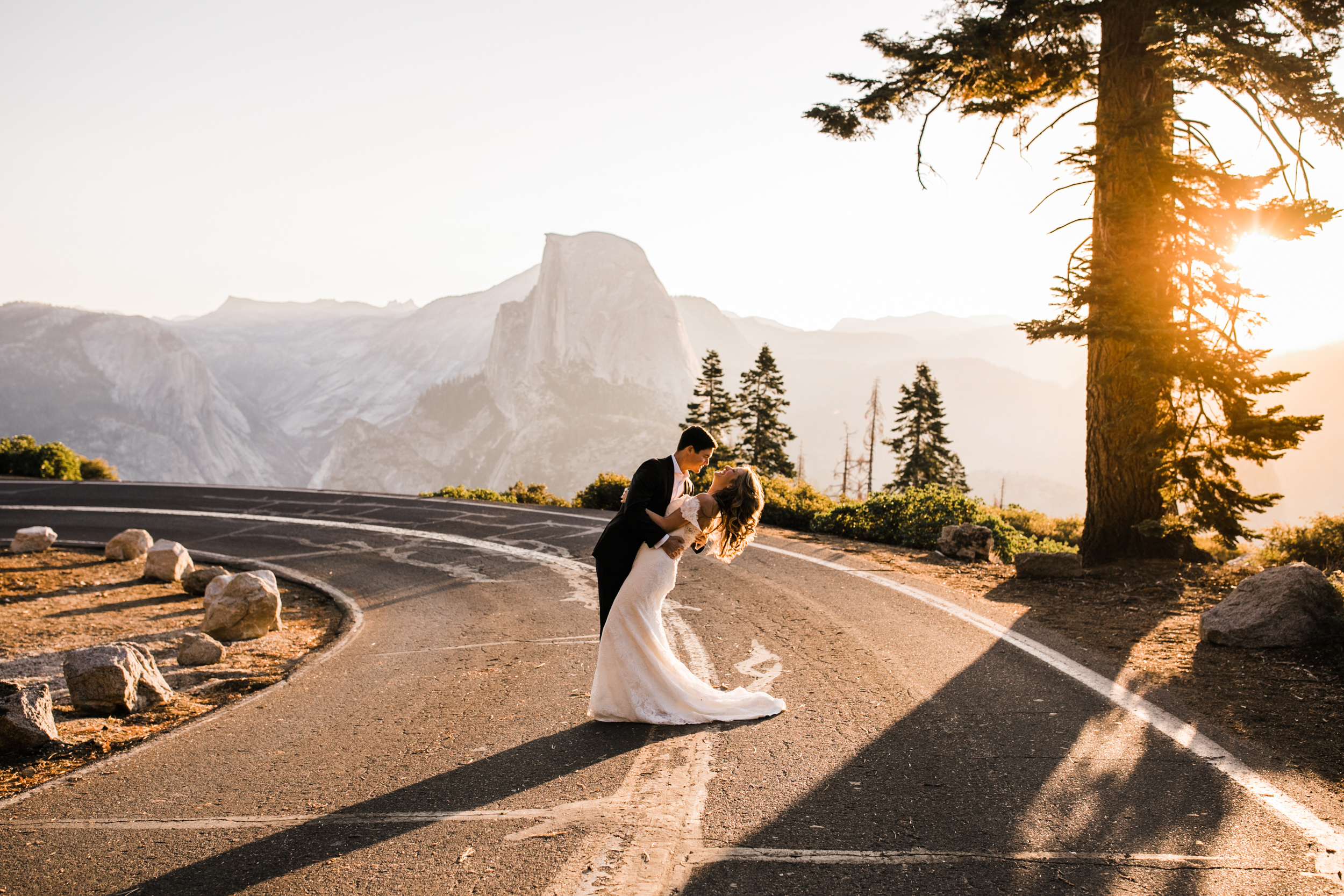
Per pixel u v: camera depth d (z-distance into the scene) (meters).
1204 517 10.96
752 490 5.57
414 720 5.89
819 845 3.62
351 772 4.79
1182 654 7.07
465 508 23.03
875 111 13.70
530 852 3.62
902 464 55.38
